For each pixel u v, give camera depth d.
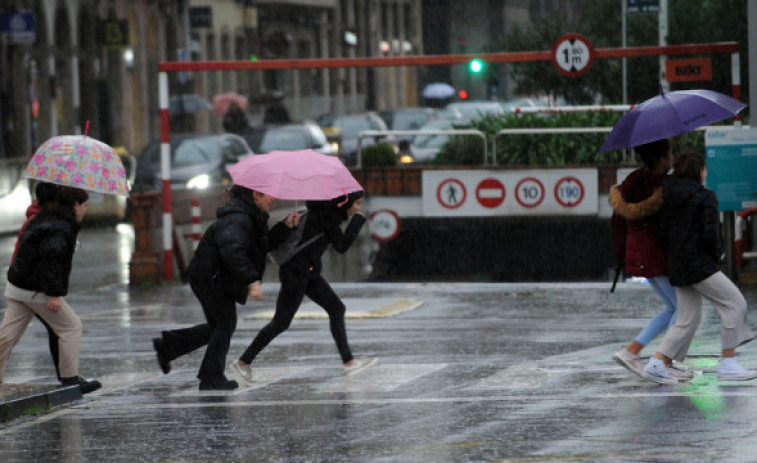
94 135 116.25
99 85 118.56
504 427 23.62
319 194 28.25
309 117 140.75
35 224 27.78
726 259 46.06
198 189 55.25
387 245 57.22
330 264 56.38
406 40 180.12
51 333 28.58
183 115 104.50
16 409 26.34
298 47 159.50
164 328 39.38
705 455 21.05
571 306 42.03
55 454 22.72
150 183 81.50
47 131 106.06
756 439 22.11
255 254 28.41
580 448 21.77
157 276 50.19
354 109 147.12
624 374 29.12
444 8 156.75
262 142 89.56
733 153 45.44
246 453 22.20
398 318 40.19
